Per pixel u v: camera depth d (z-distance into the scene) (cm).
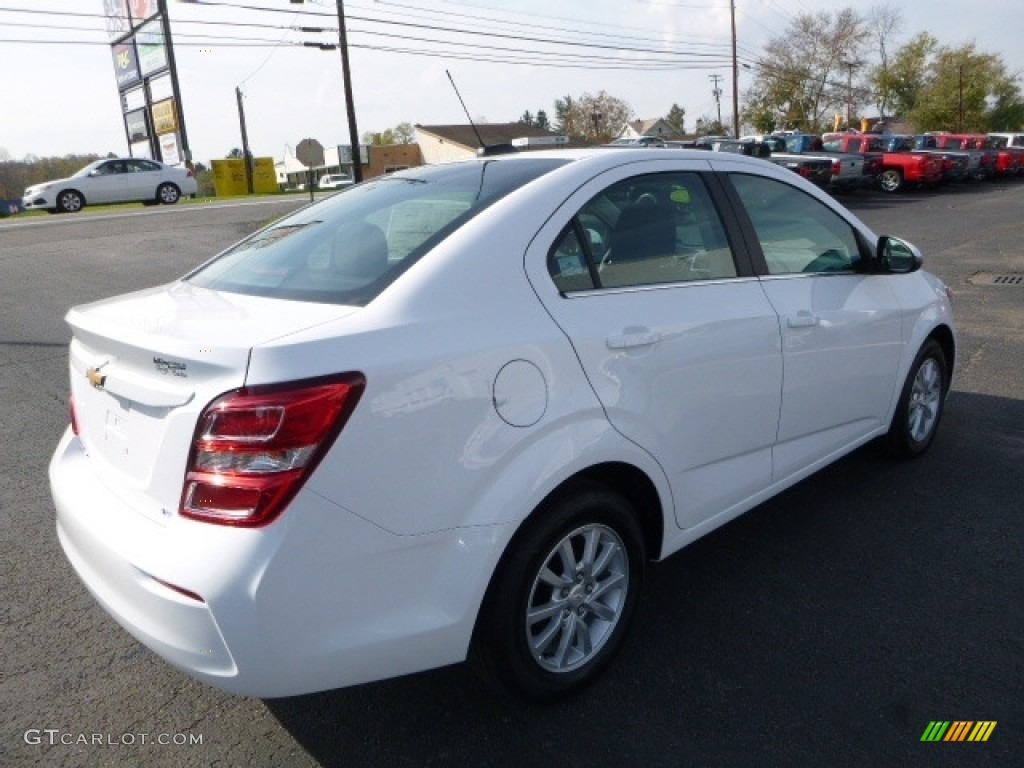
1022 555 352
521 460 238
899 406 426
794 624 306
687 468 295
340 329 214
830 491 420
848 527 381
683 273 300
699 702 266
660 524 293
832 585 333
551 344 246
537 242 259
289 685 208
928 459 457
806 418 351
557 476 243
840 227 384
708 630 304
